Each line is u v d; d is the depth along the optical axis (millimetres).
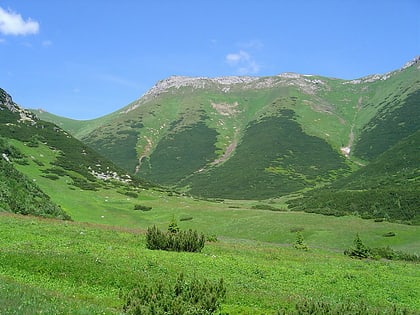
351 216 83188
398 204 90188
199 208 96500
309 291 26688
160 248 37719
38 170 98375
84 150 128125
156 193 115312
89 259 26219
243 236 74000
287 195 145750
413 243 64688
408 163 135375
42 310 14859
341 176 173375
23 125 123438
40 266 23578
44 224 43625
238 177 176125
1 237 32469
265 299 22422
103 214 83688
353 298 25750
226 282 26031
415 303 25453
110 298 20547
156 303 14797
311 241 67625
